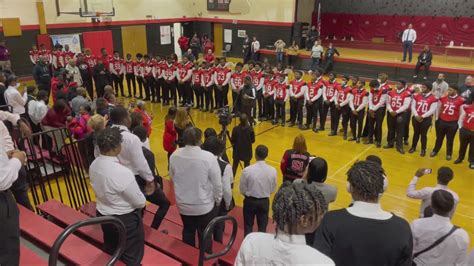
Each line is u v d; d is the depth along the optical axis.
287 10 19.97
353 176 2.03
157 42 22.25
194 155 3.53
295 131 10.29
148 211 5.33
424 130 8.38
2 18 15.85
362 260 1.93
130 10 20.56
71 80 12.18
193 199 3.59
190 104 12.40
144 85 13.28
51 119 7.31
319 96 9.97
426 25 19.89
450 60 17.23
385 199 6.67
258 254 1.63
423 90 8.30
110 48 20.02
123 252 2.97
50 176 6.84
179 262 3.37
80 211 4.77
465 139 7.87
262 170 4.41
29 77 16.98
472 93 7.72
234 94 11.26
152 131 10.26
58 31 17.91
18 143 5.51
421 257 2.98
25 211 3.96
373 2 21.08
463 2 18.72
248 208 4.57
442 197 2.88
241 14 21.69
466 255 2.89
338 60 17.94
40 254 3.32
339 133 10.16
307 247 1.59
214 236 4.44
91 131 6.09
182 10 23.06
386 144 9.34
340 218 2.01
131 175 2.91
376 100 8.92
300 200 1.56
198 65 12.27
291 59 19.09
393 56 18.38
